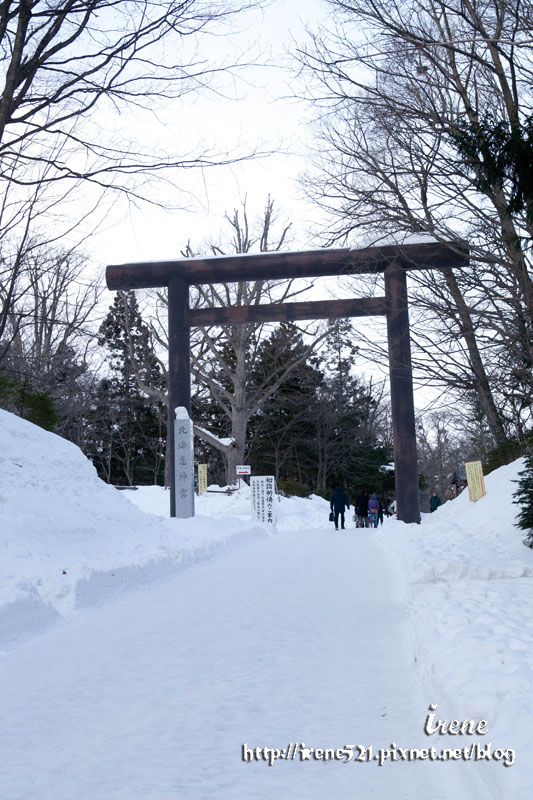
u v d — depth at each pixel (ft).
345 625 28.91
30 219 46.52
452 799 13.37
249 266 85.71
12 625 28.32
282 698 19.47
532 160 34.19
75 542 45.65
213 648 25.41
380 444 226.58
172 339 86.94
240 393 144.15
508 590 28.45
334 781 14.28
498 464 80.69
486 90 45.47
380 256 65.31
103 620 31.45
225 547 64.23
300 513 130.31
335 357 213.46
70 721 18.07
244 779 14.37
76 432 162.91
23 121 40.47
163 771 14.80
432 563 35.45
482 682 15.49
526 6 37.60
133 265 87.66
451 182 43.21
